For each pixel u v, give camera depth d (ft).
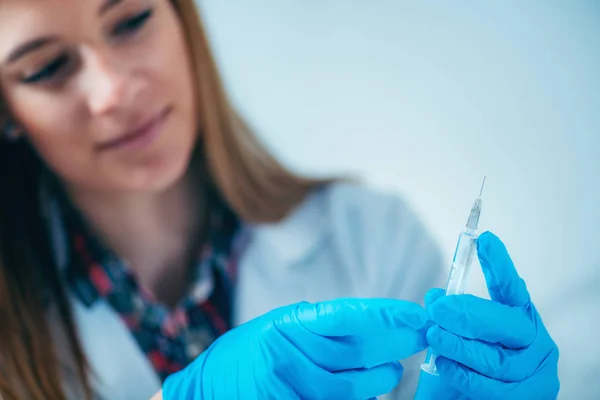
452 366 1.57
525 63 2.08
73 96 1.76
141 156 1.85
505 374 1.56
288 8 2.03
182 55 1.87
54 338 1.94
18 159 1.89
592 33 2.09
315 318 1.54
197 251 2.01
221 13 2.01
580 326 2.04
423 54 2.07
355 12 2.05
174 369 1.97
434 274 2.08
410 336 1.55
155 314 1.98
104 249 1.97
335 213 2.09
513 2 2.06
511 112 2.08
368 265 2.08
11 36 1.67
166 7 1.81
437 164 2.09
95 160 1.84
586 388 2.02
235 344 1.63
